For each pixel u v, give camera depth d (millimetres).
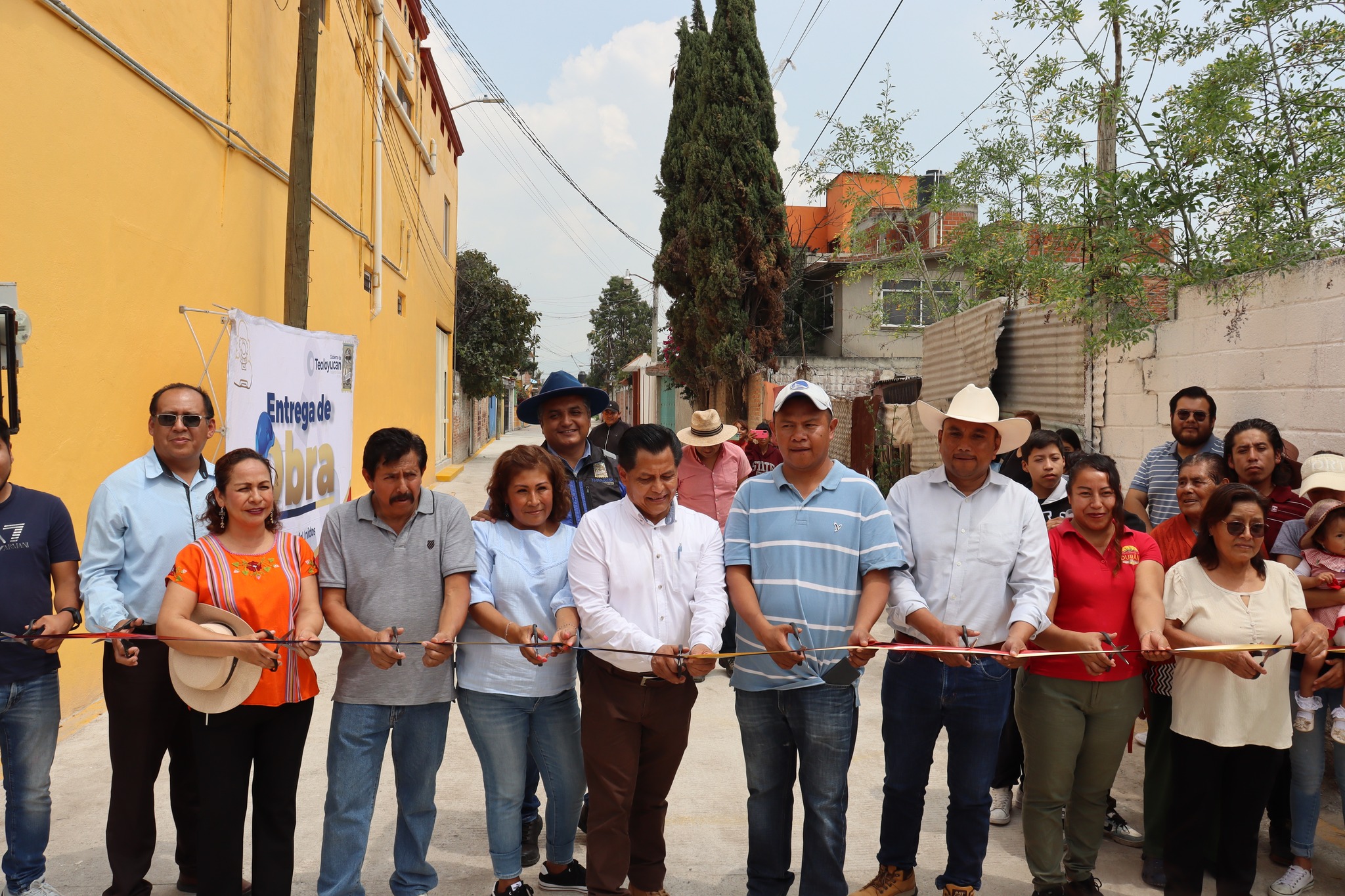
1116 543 3527
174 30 6477
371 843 4031
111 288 5703
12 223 4750
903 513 3520
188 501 3525
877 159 11875
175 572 2994
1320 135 5582
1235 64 5734
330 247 10531
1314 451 5098
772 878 3307
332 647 7492
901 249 14844
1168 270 6652
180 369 6633
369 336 12734
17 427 3930
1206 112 5805
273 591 3045
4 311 3934
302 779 4719
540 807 4613
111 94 5656
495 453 32969
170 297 6469
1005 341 9023
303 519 7824
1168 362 6418
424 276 17891
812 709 3154
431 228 18766
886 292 12516
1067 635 3342
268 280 8477
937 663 3354
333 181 10656
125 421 5883
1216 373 5910
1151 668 3746
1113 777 3502
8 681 3135
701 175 17719
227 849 2998
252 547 3100
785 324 21375
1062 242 7461
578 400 4270
